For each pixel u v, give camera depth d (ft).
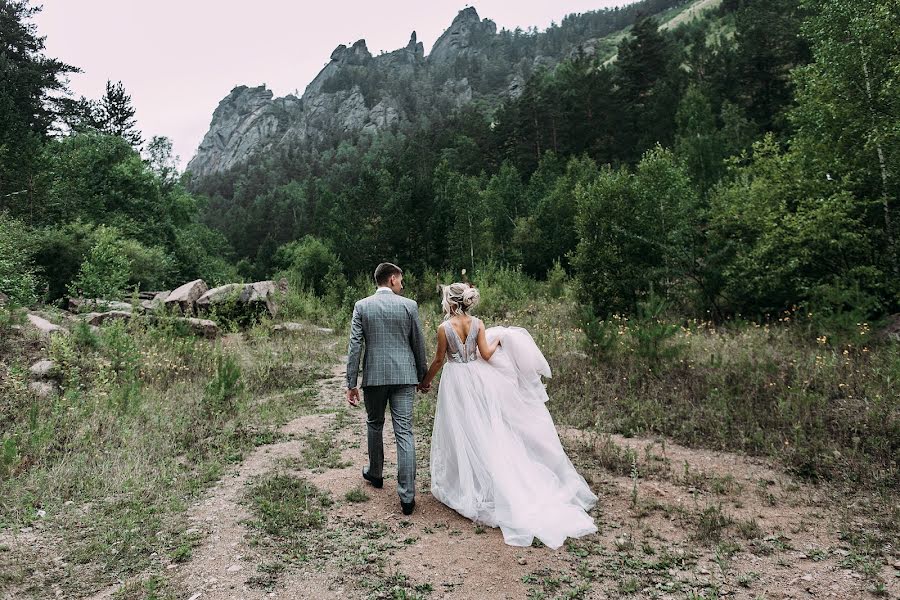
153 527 12.23
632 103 180.75
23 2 117.60
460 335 14.21
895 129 38.19
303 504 13.60
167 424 20.07
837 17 42.83
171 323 36.99
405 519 13.02
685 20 444.96
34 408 17.85
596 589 9.95
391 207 135.85
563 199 124.36
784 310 46.29
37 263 59.67
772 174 48.78
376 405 14.16
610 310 51.62
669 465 16.67
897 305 40.04
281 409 23.52
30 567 10.45
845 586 9.90
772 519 12.96
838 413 19.95
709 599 9.43
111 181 105.91
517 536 11.64
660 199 53.47
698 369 27.27
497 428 13.38
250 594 9.68
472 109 296.92
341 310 56.08
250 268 226.79
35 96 113.80
